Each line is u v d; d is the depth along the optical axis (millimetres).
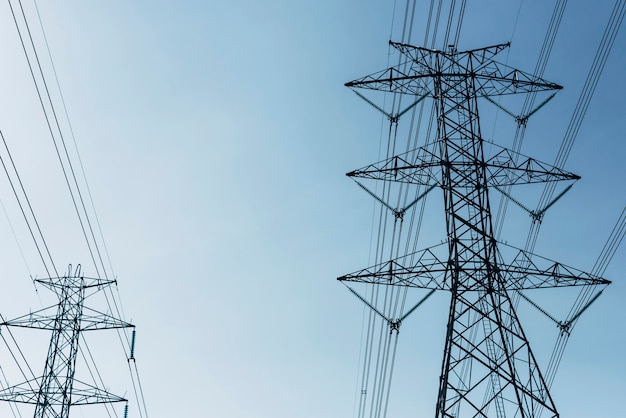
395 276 29828
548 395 26641
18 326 37562
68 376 38344
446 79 33969
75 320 39750
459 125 32719
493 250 29516
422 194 32750
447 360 27203
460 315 28203
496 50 34719
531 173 31828
